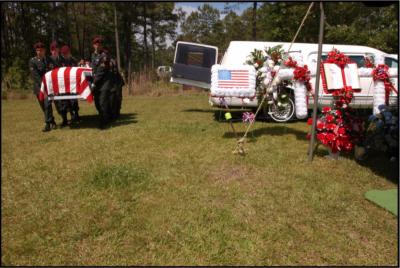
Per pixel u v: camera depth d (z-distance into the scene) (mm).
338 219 3451
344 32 15680
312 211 3600
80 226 3371
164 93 18438
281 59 5762
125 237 3188
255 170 4727
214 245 3035
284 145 5953
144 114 10117
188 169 4820
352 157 5332
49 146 6266
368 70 5477
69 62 8320
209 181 4402
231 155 5367
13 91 17938
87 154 5660
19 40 31953
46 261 2871
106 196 4012
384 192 3994
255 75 5656
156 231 3266
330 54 5211
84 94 7453
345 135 5027
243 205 3738
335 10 16766
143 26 37688
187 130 7281
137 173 4613
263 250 2961
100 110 7629
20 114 10773
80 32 42344
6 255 2947
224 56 9117
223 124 8086
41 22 34188
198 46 10102
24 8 32156
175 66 10281
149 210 3662
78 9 38312
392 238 3131
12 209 3758
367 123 5660
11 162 5328
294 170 4715
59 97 7508
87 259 2889
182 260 2852
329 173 4609
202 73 10031
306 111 5332
